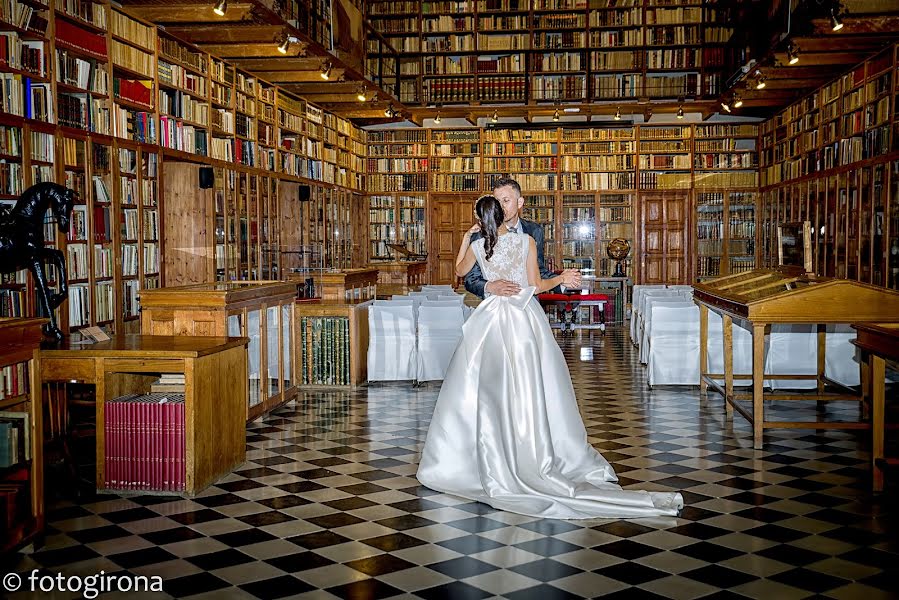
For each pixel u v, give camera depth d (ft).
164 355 15.67
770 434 21.45
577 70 54.39
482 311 15.52
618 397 27.43
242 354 18.37
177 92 31.12
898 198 32.86
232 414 17.79
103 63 25.91
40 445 12.96
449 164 57.82
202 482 16.14
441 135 57.93
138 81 28.66
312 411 24.72
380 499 15.52
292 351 26.53
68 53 24.17
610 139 56.39
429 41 54.95
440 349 29.76
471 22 54.54
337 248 51.90
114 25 26.50
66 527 13.91
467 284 15.96
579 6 53.72
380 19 55.26
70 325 23.34
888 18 32.07
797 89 45.80
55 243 22.62
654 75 54.85
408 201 58.23
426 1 54.65
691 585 11.25
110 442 15.87
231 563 12.19
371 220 58.59
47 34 22.44
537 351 15.20
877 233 35.17
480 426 15.19
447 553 12.55
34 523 12.81
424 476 16.06
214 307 19.69
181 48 31.42
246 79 38.50
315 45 35.12
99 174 25.41
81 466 18.22
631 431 21.91
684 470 17.70
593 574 11.66
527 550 12.66
